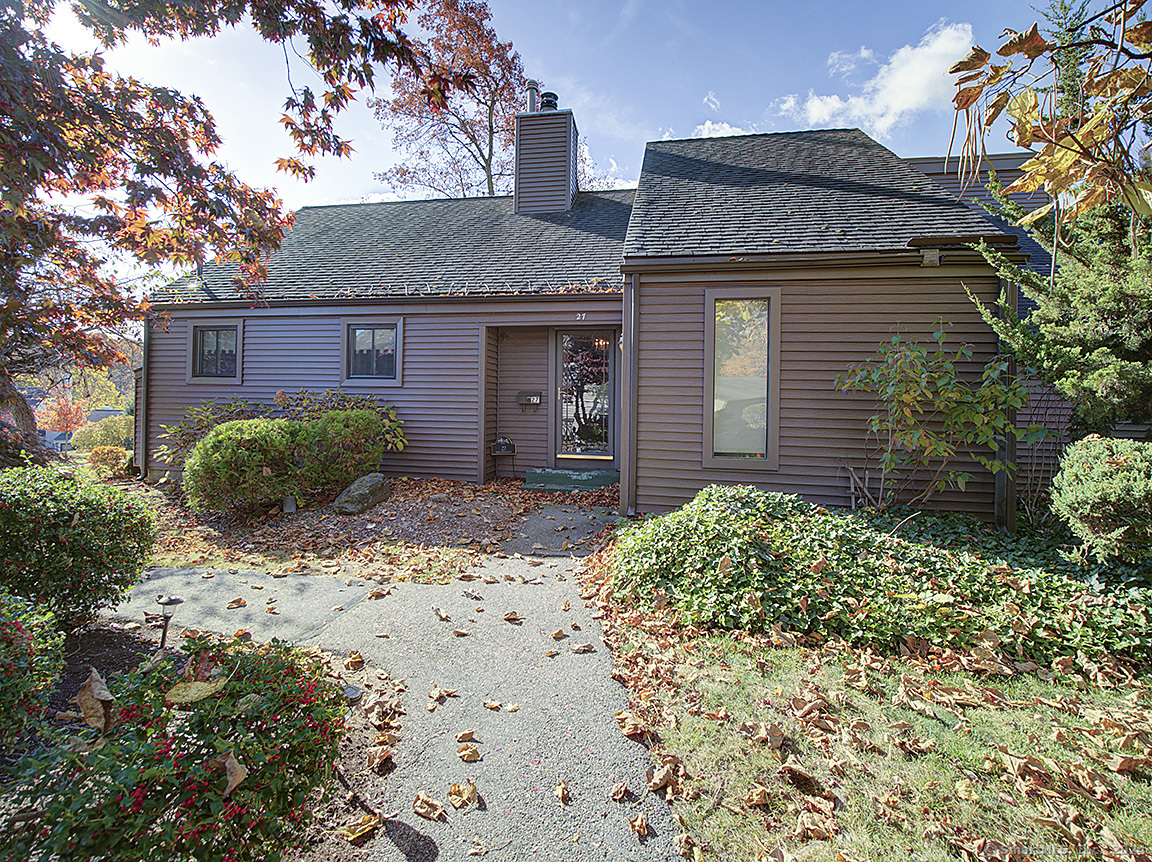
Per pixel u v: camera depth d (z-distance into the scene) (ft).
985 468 20.88
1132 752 8.81
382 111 63.10
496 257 34.50
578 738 9.34
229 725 5.96
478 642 12.89
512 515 24.04
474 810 7.80
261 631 13.46
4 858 4.79
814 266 21.38
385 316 32.58
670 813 7.74
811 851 7.04
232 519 25.21
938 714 9.83
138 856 4.90
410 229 39.47
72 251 14.46
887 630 12.41
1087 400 15.98
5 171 9.64
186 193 12.73
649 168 30.30
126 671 10.95
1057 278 17.83
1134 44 4.93
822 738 9.11
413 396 32.30
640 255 21.91
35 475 12.81
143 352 35.60
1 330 13.92
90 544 12.16
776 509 18.20
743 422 22.29
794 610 13.35
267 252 15.55
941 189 25.18
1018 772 8.30
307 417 29.30
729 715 9.77
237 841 5.57
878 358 21.33
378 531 22.24
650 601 14.47
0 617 7.53
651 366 22.67
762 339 22.09
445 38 49.75
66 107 10.25
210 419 30.68
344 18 10.16
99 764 5.13
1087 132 5.09
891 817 7.52
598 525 22.82
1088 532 13.89
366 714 10.02
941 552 16.03
